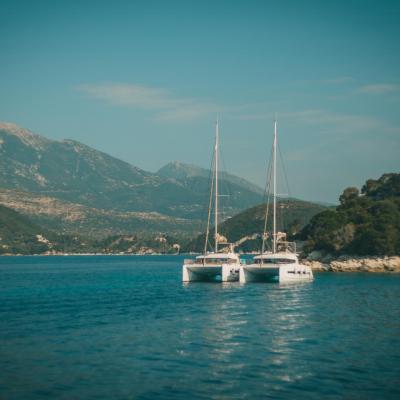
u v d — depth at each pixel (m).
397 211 132.50
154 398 26.61
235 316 50.41
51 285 94.75
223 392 27.42
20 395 27.08
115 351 35.75
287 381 29.09
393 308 55.75
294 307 56.69
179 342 38.47
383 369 31.22
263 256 88.56
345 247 126.62
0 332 42.56
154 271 155.00
